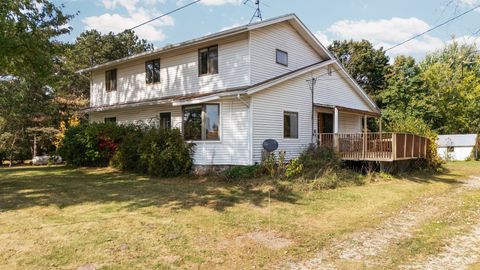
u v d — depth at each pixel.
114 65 20.33
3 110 23.38
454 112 37.56
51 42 13.23
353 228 7.42
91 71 22.06
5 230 6.59
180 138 14.41
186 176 14.04
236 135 14.15
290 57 17.09
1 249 5.60
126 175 14.79
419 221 8.21
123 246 5.82
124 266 5.04
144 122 17.95
